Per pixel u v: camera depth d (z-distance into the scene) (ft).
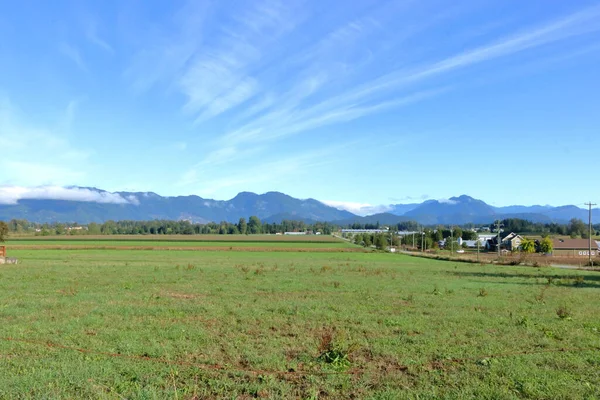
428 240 453.99
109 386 30.32
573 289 99.35
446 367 36.06
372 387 31.32
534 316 60.34
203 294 78.59
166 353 38.04
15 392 28.55
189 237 638.94
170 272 124.98
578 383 32.24
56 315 55.16
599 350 41.83
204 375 32.76
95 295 73.56
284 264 176.45
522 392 30.66
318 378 32.37
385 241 415.23
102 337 43.86
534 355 39.32
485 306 69.21
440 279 121.80
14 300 67.62
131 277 107.96
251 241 516.32
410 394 29.58
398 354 39.47
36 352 38.27
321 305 66.59
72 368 33.58
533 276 143.13
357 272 138.62
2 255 161.38
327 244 476.54
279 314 58.90
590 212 247.09
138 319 53.62
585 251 399.65
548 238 406.41
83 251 270.67
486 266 203.72
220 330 48.08
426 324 53.16
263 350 39.86
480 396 29.53
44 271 122.62
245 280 104.99
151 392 28.55
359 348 41.27
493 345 43.06
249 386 30.55
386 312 61.77
